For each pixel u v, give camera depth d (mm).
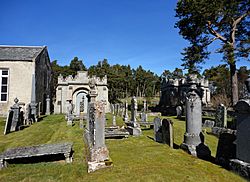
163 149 9469
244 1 19781
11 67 26688
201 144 8750
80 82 36969
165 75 65188
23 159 8094
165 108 38094
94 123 7199
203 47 21172
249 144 6184
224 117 15227
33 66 27141
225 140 7551
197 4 19016
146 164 7340
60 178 6457
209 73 20984
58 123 19438
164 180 5984
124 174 6402
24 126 17531
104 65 84625
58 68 72125
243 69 36062
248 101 6215
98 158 7008
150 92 83812
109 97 66000
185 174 6395
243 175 6195
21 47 29844
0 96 26344
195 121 9078
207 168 6953
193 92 9219
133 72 85750
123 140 11969
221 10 19031
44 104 33469
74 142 11141
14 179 6453
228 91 42469
